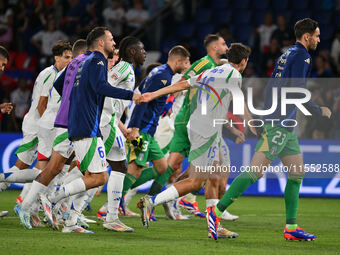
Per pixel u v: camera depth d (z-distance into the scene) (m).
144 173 26.12
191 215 30.06
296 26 20.81
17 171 23.11
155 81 24.91
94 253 16.84
